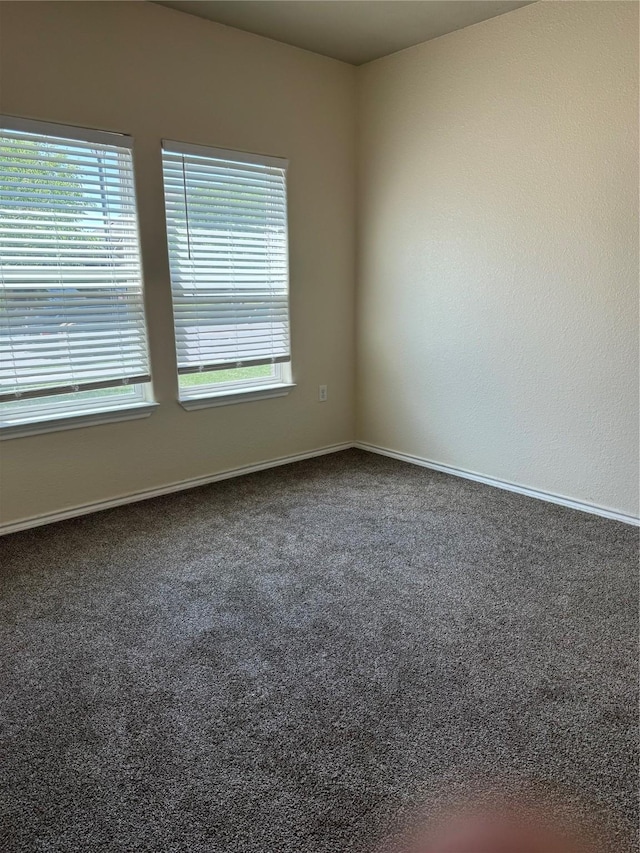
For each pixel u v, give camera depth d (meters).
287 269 3.64
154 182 2.97
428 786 1.41
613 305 2.77
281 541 2.75
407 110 3.46
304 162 3.59
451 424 3.63
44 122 2.58
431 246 3.51
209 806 1.36
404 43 3.31
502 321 3.23
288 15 2.96
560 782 1.41
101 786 1.41
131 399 3.19
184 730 1.59
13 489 2.82
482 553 2.61
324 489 3.43
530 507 3.13
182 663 1.88
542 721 1.61
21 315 2.67
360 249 3.96
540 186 2.94
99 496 3.11
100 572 2.46
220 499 3.28
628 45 2.53
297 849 1.25
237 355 3.50
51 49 2.55
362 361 4.14
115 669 1.85
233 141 3.23
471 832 1.29
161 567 2.50
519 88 2.93
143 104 2.86
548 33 2.77
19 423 2.75
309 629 2.05
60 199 2.69
